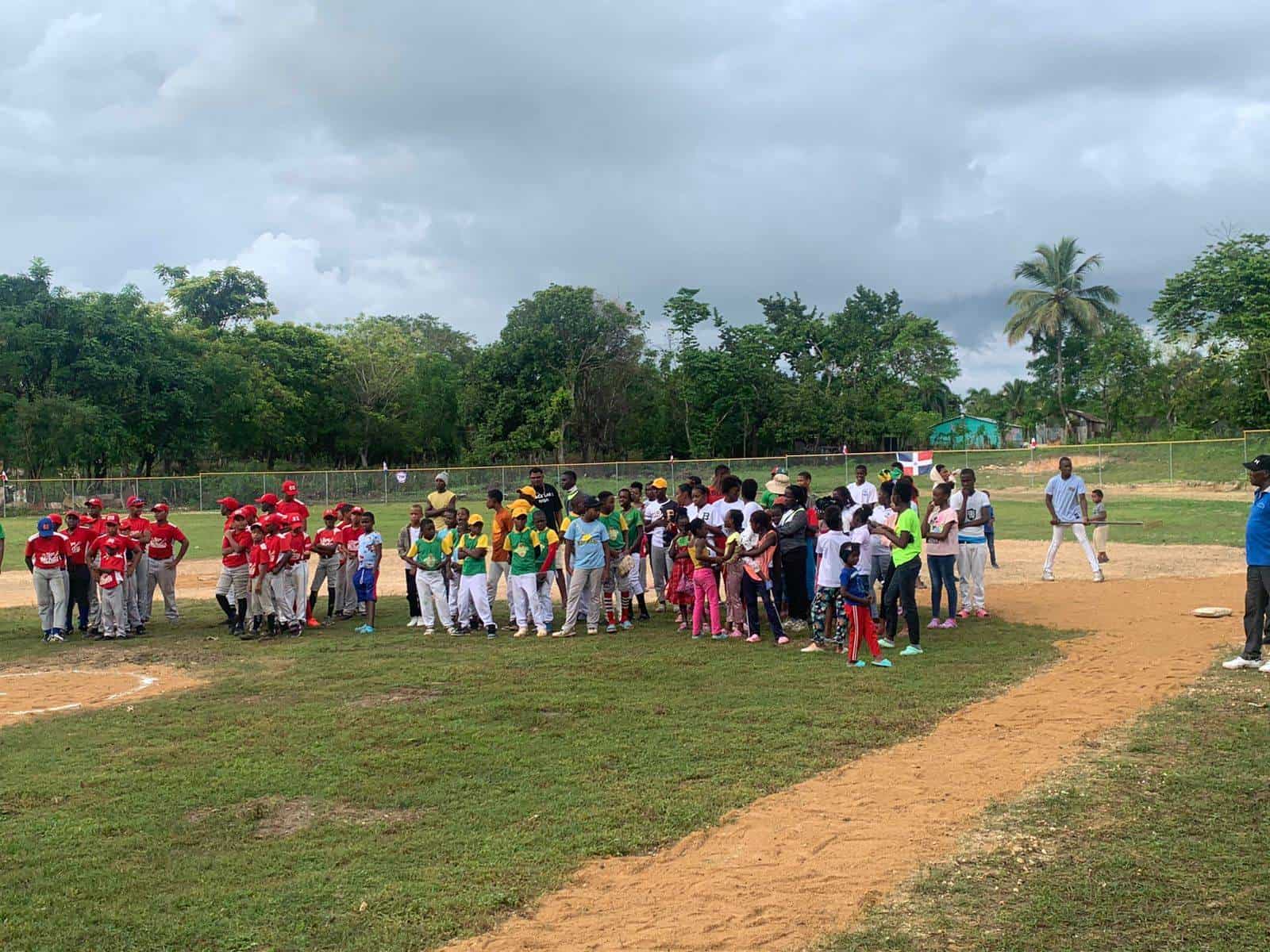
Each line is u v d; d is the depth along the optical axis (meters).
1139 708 8.09
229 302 72.38
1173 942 4.26
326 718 8.61
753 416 64.69
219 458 65.31
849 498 13.13
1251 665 9.27
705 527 12.20
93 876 5.30
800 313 72.62
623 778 6.70
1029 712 8.12
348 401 68.25
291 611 13.61
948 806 6.01
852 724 7.87
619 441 66.31
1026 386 80.00
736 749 7.29
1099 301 66.19
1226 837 5.36
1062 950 4.22
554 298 61.97
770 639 11.99
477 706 8.86
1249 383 49.34
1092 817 5.72
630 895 4.95
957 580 13.50
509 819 6.01
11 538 32.59
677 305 64.12
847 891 4.91
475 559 12.89
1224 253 50.47
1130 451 44.41
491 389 61.62
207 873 5.32
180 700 9.55
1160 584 15.25
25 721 8.89
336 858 5.48
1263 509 9.21
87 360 50.69
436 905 4.85
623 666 10.52
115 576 13.62
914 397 71.75
